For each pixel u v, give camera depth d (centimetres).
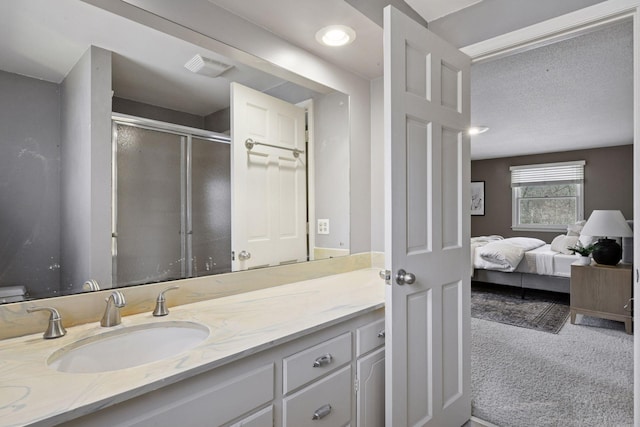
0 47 114
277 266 182
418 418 156
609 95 333
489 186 689
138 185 143
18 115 117
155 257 145
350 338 137
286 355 112
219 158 169
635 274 146
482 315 383
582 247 385
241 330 113
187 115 158
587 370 250
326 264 207
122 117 139
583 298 347
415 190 154
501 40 176
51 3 122
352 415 138
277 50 179
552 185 625
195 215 160
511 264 433
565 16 158
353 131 224
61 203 124
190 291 149
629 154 557
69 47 126
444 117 168
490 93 328
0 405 69
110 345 112
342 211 219
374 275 210
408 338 151
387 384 144
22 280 116
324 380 125
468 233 184
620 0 146
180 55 154
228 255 170
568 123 429
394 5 179
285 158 195
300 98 201
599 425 186
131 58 141
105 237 133
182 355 94
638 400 144
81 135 129
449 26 195
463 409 184
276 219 191
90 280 128
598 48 245
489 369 253
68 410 68
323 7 156
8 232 114
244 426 100
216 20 154
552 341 307
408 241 150
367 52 198
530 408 202
